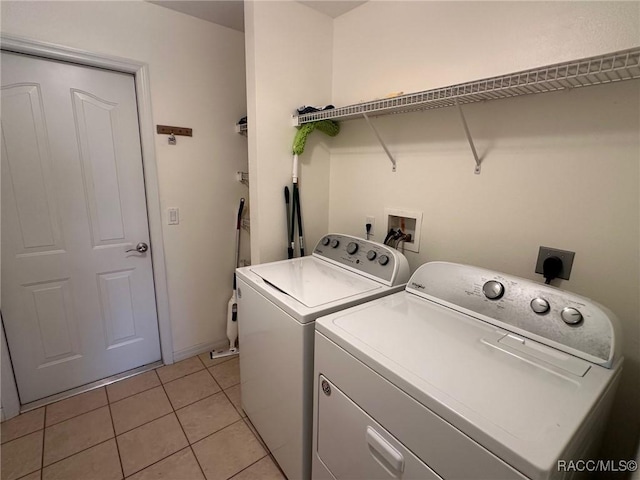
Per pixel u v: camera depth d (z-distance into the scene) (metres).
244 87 2.27
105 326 2.01
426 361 0.83
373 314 1.11
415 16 1.49
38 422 1.70
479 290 1.10
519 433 0.60
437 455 0.70
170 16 1.89
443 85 1.42
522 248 1.24
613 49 0.97
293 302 1.20
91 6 1.64
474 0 1.28
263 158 1.75
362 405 0.90
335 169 2.04
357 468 0.95
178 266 2.18
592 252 1.07
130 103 1.86
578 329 0.87
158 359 2.27
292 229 1.90
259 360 1.46
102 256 1.92
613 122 0.99
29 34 1.50
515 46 1.18
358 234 1.93
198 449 1.58
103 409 1.81
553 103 1.10
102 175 1.84
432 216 1.53
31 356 1.78
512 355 0.86
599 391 0.73
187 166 2.10
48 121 1.64
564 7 1.05
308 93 1.87
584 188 1.07
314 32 1.83
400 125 1.62
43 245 1.72
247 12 1.63
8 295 1.66
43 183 1.67
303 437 1.21
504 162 1.25
